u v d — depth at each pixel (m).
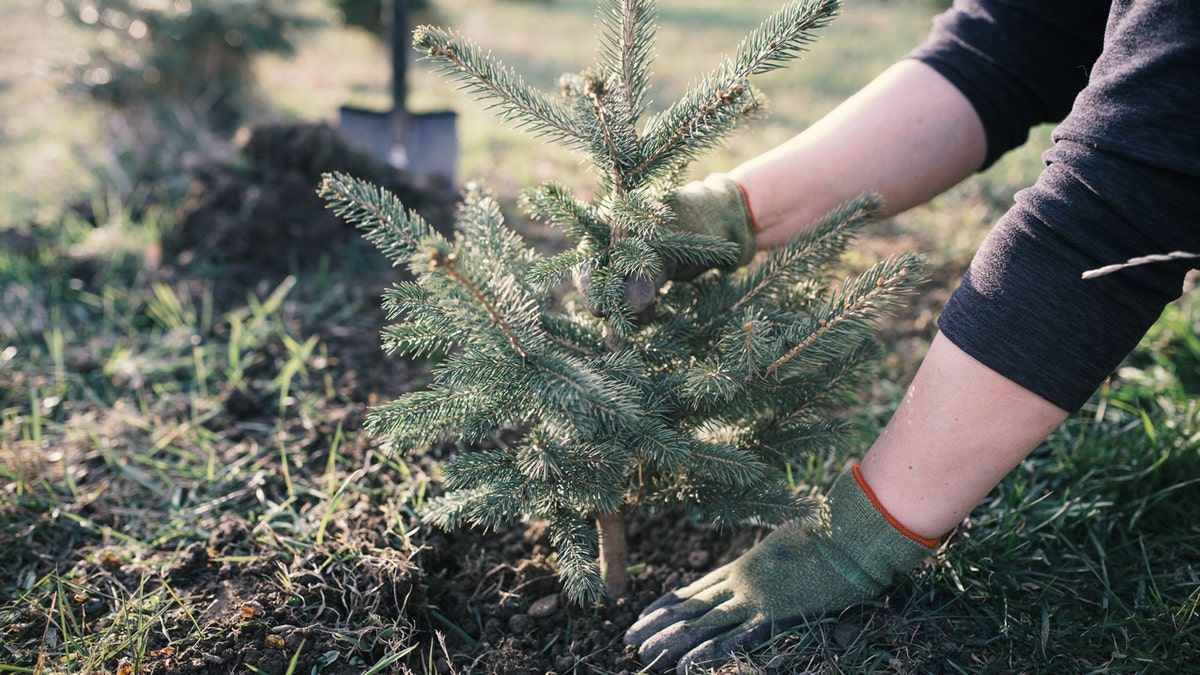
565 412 1.45
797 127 4.91
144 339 2.88
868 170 1.81
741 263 1.79
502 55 6.85
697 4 9.34
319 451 2.28
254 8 5.10
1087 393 1.43
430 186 3.66
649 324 1.77
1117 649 1.67
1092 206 1.33
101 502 2.13
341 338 2.82
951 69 1.84
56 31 7.14
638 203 1.45
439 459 2.23
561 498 1.59
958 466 1.51
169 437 2.34
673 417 1.66
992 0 1.84
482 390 1.56
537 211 1.64
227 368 2.68
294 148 3.42
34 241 3.38
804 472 2.17
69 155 4.53
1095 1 1.76
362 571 1.83
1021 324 1.40
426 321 1.56
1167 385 2.44
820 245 1.65
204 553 1.91
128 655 1.64
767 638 1.65
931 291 3.07
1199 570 1.90
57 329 2.71
